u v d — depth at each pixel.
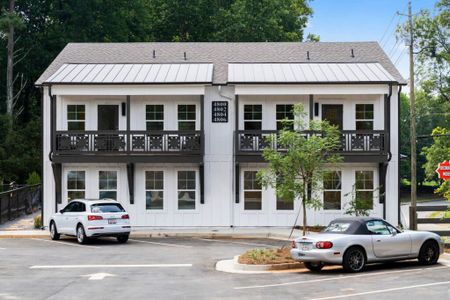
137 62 34.47
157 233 30.11
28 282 17.08
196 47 36.56
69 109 32.41
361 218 19.34
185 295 14.83
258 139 31.06
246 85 30.80
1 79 53.97
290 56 35.22
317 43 36.78
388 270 18.98
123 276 18.16
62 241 28.23
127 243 27.25
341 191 31.77
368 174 31.89
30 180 43.59
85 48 36.41
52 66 34.03
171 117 32.25
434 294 14.45
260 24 57.84
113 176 32.28
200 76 31.62
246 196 31.95
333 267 19.91
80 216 26.94
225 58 35.00
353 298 14.09
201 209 32.00
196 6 60.44
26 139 47.81
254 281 17.06
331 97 31.97
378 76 31.53
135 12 56.50
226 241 27.89
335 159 23.48
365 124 32.12
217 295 14.78
